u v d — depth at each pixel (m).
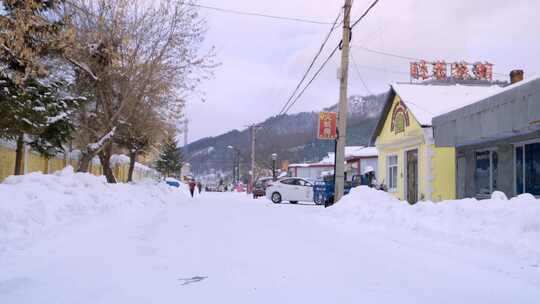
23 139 16.88
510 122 12.81
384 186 25.53
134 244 9.56
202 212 18.12
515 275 7.12
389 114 26.59
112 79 19.23
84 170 18.73
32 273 6.89
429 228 10.99
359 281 6.73
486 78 27.75
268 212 18.61
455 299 5.87
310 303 5.61
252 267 7.57
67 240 9.28
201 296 5.88
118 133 22.89
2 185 11.04
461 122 15.70
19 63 12.33
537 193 14.11
